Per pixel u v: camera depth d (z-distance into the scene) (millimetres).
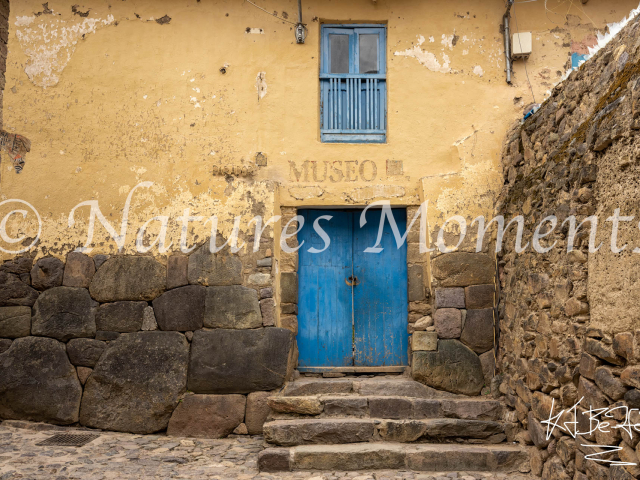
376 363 5965
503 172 5832
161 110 6016
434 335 5480
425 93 6059
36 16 6121
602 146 3521
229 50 6105
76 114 6000
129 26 6129
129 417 5383
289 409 5141
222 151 5957
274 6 6160
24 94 6023
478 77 6074
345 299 6055
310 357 5980
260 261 5645
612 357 3262
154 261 5695
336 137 6133
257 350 5445
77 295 5668
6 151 5938
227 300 5559
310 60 6109
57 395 5457
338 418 5070
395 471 4500
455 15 6164
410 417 5078
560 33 6129
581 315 3729
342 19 6176
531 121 5109
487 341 5484
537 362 4422
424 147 5988
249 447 5043
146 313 5605
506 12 6043
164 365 5445
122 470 4340
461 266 5617
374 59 6207
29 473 4188
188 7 6156
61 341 5598
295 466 4520
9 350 5562
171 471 4363
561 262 4074
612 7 6148
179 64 6082
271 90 6059
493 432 4840
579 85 4172
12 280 5719
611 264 3352
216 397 5395
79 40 6102
